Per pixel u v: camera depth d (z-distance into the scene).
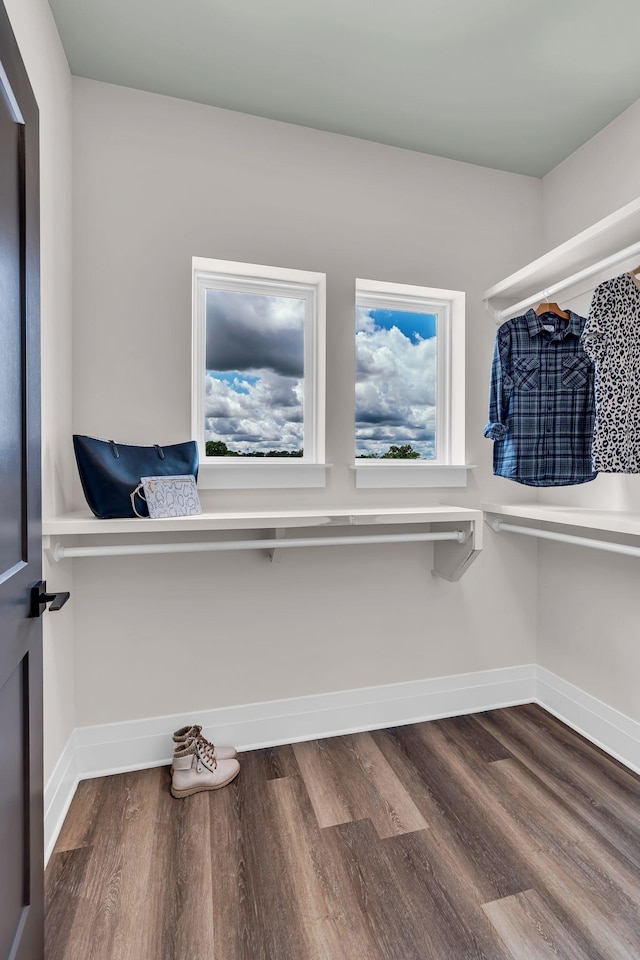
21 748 0.89
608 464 1.59
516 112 1.87
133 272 1.76
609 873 1.30
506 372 1.93
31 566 0.93
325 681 2.00
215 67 1.66
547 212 2.27
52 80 1.45
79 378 1.71
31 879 0.93
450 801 1.58
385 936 1.13
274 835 1.43
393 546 2.09
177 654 1.82
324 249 1.98
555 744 1.93
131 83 1.74
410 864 1.33
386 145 2.06
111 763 1.75
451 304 2.29
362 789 1.64
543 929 1.14
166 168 1.79
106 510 1.48
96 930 1.14
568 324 1.96
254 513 1.71
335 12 1.45
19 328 0.88
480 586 2.21
